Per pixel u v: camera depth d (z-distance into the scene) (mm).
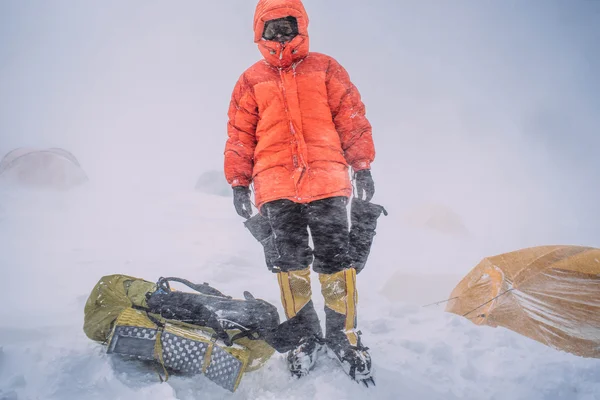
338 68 3152
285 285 2963
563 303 3834
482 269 4344
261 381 2863
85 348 2980
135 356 2760
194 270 5129
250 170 3199
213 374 2711
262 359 2955
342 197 3025
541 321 3848
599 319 3666
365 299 4723
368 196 3178
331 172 3002
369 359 2863
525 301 3965
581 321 3705
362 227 3176
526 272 4062
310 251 3012
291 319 2961
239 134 3193
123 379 2672
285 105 3033
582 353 3607
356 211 3184
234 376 2707
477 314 4195
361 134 3162
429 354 3348
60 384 2602
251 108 3156
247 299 3176
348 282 2938
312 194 2969
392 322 3924
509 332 3773
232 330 2896
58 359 2797
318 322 3066
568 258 4043
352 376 2814
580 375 3107
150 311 2865
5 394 2490
